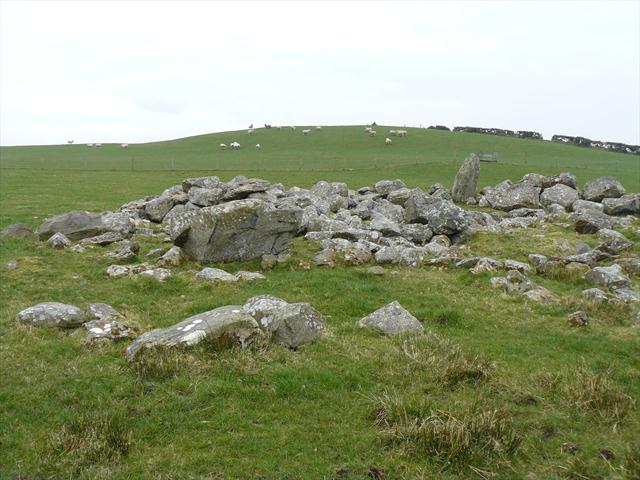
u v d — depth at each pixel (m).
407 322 12.71
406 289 16.23
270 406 9.08
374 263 18.95
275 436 8.29
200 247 18.78
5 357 10.70
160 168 73.25
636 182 58.81
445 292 16.06
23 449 7.82
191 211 19.17
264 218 19.23
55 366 10.40
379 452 7.90
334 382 9.88
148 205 28.88
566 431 8.63
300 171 63.44
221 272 16.88
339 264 18.72
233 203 19.20
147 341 10.59
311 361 10.62
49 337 11.82
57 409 8.90
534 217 29.33
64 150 115.75
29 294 15.21
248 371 9.94
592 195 33.47
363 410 9.02
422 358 10.73
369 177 56.91
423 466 7.58
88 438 7.85
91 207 35.25
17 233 23.06
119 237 22.09
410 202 27.06
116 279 16.95
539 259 19.47
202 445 8.02
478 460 7.63
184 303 14.73
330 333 12.07
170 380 9.70
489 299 15.39
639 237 24.55
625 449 7.97
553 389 9.86
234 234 18.88
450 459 7.62
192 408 8.95
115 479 7.21
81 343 11.41
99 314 12.89
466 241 23.36
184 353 10.23
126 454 7.77
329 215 27.84
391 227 23.27
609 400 9.22
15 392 9.36
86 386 9.61
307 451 7.93
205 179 31.72
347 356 11.02
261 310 11.73
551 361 11.38
